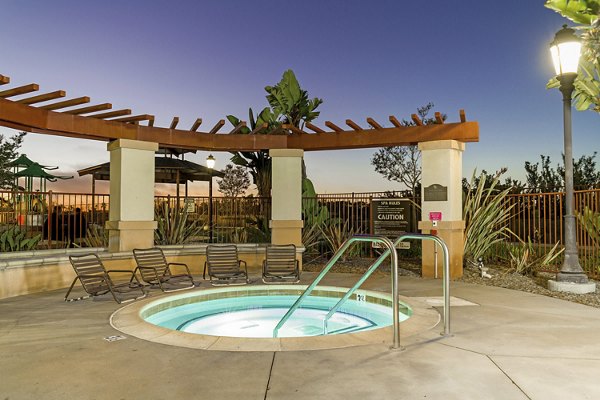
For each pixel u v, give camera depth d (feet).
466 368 12.49
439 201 30.96
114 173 31.45
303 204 43.88
